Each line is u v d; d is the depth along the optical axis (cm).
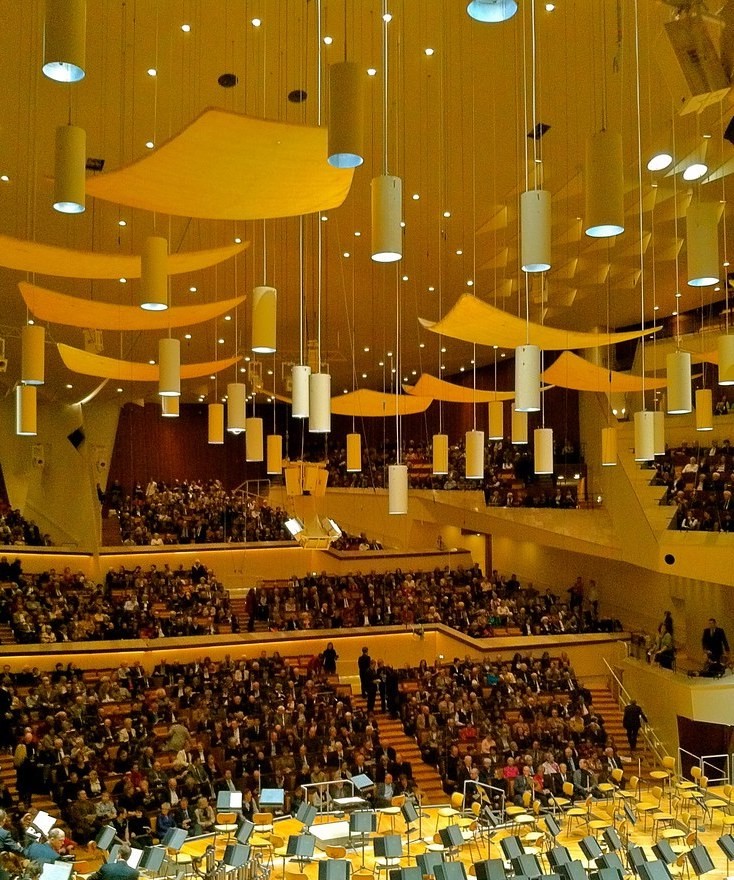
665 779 1889
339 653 2472
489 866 946
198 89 1224
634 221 1664
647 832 1488
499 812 1522
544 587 2942
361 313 2402
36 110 1262
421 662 2280
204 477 4009
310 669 2286
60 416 3147
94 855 1374
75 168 574
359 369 3372
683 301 2262
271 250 1836
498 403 1387
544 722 1944
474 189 1558
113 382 2853
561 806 1559
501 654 2320
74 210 583
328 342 2830
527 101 1243
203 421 4034
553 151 1403
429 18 1058
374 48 1127
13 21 1047
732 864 1298
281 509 3609
